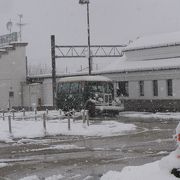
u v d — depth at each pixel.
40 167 14.62
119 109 40.34
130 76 49.69
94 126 28.75
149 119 37.00
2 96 61.09
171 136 23.53
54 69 54.28
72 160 15.98
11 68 61.66
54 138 24.03
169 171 10.02
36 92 60.66
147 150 18.20
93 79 40.56
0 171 14.06
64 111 43.66
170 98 44.97
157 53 48.44
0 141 22.78
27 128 27.25
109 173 11.80
